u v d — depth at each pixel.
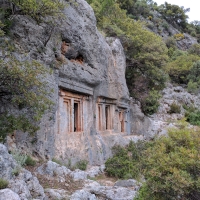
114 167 13.45
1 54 8.34
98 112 16.89
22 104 8.16
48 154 10.32
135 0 60.81
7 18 9.50
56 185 8.18
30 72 7.54
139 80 25.81
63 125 12.55
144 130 23.72
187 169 5.28
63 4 10.90
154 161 5.56
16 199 5.05
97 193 8.48
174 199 5.34
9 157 6.52
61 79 11.96
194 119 28.31
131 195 8.41
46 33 10.92
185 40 62.22
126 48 23.31
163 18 68.88
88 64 14.69
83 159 13.05
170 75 40.66
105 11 24.78
